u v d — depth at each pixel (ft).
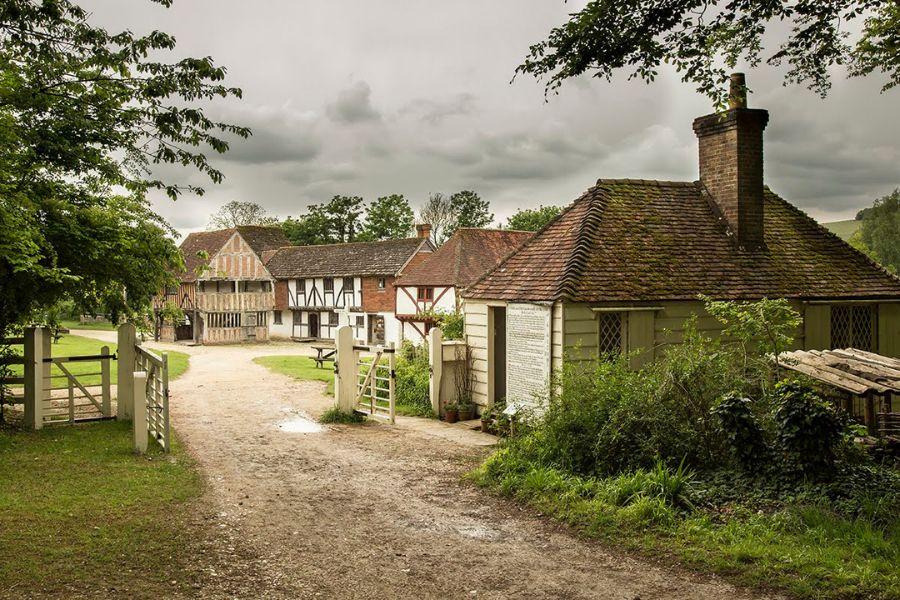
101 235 40.14
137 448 33.50
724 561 18.86
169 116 31.45
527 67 32.99
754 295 43.47
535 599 17.35
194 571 18.80
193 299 142.41
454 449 37.19
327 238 225.76
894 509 21.80
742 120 47.34
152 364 38.17
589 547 21.13
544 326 41.11
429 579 18.75
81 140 34.73
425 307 122.31
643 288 41.63
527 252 48.88
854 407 40.22
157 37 31.14
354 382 47.14
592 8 30.35
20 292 39.01
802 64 35.55
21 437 36.83
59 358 41.27
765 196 53.83
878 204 211.00
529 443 30.94
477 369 49.08
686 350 30.48
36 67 32.27
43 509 23.56
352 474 31.09
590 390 29.96
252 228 181.27
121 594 17.03
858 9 31.99
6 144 30.94
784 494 23.58
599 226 45.55
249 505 25.53
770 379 30.86
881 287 47.47
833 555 18.57
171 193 35.24
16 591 16.90
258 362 94.68
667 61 33.50
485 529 23.15
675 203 49.29
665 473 24.45
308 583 18.35
